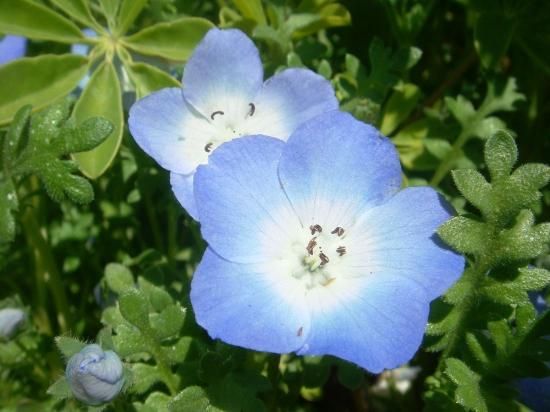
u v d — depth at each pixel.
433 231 0.07
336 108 0.08
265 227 0.07
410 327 0.07
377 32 0.12
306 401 0.10
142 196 0.10
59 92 0.09
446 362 0.07
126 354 0.07
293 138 0.07
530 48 0.10
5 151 0.08
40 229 0.11
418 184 0.10
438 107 0.11
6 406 0.10
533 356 0.07
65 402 0.10
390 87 0.10
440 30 0.12
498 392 0.07
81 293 0.11
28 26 0.09
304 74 0.08
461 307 0.07
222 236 0.07
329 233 0.07
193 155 0.08
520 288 0.07
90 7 0.11
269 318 0.07
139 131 0.08
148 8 0.11
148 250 0.10
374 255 0.07
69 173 0.08
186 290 0.09
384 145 0.07
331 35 0.12
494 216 0.07
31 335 0.10
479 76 0.12
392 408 0.10
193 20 0.09
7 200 0.08
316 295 0.07
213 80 0.08
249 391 0.07
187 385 0.08
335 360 0.09
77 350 0.07
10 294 0.11
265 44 0.10
